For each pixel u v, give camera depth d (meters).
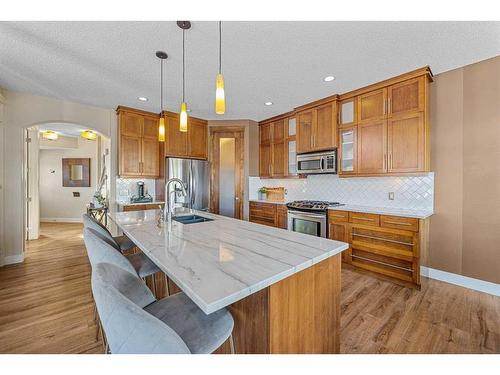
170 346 0.75
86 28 1.94
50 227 6.11
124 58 2.41
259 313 1.08
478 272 2.54
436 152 2.81
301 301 1.18
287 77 2.86
